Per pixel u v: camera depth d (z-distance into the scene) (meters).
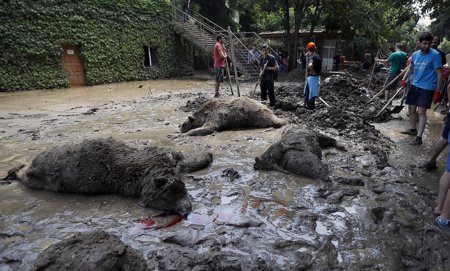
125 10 19.80
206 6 31.72
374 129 6.71
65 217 3.33
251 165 4.64
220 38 11.50
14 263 2.61
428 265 2.64
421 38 5.58
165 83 19.53
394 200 3.65
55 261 2.14
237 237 2.87
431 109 9.63
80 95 13.87
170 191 3.39
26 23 15.27
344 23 24.02
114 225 3.15
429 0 18.50
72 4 16.95
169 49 23.48
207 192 3.79
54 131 7.02
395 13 25.62
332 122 6.88
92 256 2.13
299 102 9.77
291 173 4.29
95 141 4.02
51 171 3.90
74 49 17.66
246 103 6.92
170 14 23.25
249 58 20.91
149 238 2.90
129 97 12.95
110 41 19.14
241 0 27.19
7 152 5.58
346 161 4.84
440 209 3.34
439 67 5.44
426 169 4.67
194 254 2.53
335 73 18.91
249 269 2.41
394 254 2.71
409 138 6.38
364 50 28.09
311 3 23.11
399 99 11.19
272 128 6.72
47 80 16.38
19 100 12.38
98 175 3.81
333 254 2.68
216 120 6.68
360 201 3.59
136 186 3.71
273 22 36.03
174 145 5.70
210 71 28.92
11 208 3.54
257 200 3.58
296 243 2.80
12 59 15.01
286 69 23.34
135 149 4.12
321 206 3.45
